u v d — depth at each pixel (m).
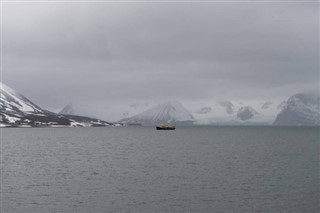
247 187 58.09
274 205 47.84
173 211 45.69
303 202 49.12
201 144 157.12
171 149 129.88
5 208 46.62
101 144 156.50
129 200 50.44
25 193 54.06
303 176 67.69
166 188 57.75
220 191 55.50
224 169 77.31
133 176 68.81
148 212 45.31
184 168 79.19
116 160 94.69
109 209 46.44
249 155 106.75
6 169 77.38
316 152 115.88
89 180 64.56
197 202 49.44
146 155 107.75
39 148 133.50
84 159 96.94
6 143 159.88
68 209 46.38
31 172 73.31
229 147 139.00
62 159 96.69
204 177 67.31
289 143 162.25
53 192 54.81
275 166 81.62
